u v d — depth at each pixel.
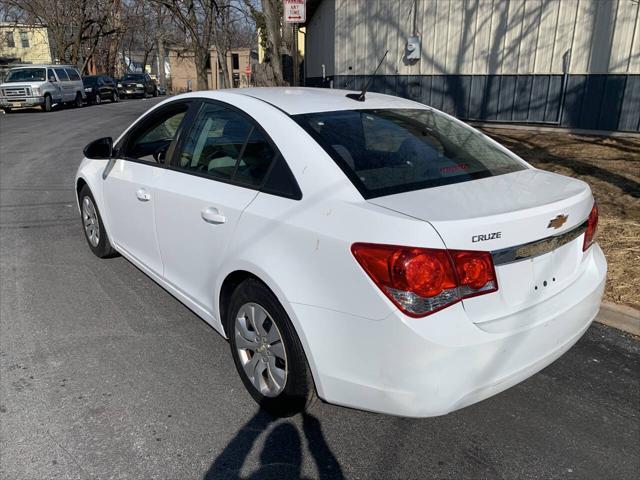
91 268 5.00
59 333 3.81
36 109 25.47
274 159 2.91
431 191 2.61
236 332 3.04
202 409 3.00
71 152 12.01
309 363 2.57
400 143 3.04
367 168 2.72
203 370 3.37
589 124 10.35
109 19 35.50
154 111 4.13
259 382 2.95
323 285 2.45
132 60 68.31
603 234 5.10
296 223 2.60
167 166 3.73
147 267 4.10
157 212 3.71
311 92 3.60
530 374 2.54
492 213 2.35
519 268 2.44
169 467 2.58
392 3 12.70
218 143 3.34
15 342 3.69
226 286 3.14
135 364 3.43
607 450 2.69
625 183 6.70
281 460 2.63
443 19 11.90
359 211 2.41
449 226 2.24
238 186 3.06
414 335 2.21
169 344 3.68
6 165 10.36
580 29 10.08
